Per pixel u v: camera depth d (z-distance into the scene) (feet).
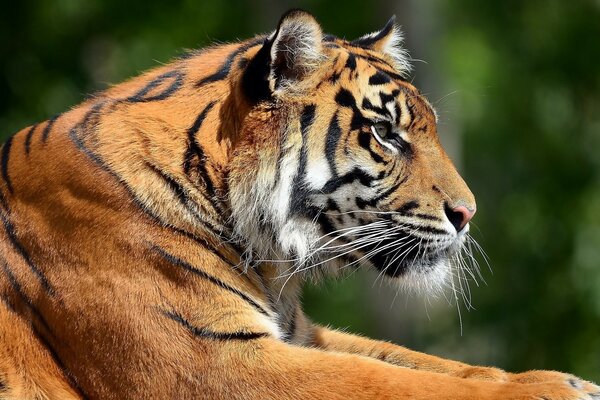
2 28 95.35
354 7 101.45
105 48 103.91
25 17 96.12
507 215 101.04
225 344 29.68
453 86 105.40
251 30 98.37
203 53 33.22
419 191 32.32
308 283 35.68
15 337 31.01
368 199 32.04
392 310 91.35
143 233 29.96
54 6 97.91
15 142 32.55
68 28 98.99
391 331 91.50
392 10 90.99
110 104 31.81
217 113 31.35
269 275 32.45
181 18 103.04
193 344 29.66
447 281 34.47
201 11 103.35
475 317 91.30
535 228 95.76
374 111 31.94
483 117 110.01
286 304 33.63
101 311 29.86
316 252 32.71
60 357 30.63
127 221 30.04
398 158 32.35
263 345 29.73
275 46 30.58
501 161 111.65
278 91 31.01
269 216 31.17
